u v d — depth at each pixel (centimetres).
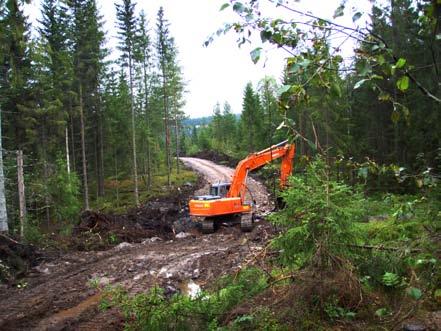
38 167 2562
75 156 3738
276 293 542
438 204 369
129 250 1502
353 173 343
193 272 1157
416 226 541
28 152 2770
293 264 562
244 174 1833
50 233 1756
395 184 1230
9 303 956
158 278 1112
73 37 3048
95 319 797
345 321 450
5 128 2630
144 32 3747
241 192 1855
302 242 518
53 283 1109
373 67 212
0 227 1438
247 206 1808
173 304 482
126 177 4450
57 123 2770
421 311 430
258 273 616
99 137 3816
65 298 971
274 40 204
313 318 462
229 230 1788
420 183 286
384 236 636
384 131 2297
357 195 549
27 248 1352
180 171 5097
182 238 1734
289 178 549
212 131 9225
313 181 529
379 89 219
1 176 1449
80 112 3206
